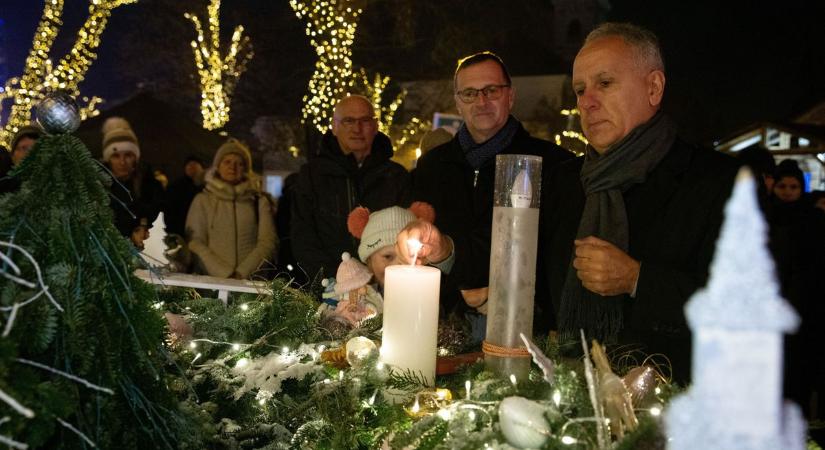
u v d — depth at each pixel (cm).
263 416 117
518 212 108
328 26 1064
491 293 111
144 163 429
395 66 1595
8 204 82
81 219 84
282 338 142
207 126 1152
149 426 90
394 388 112
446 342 148
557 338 135
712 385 49
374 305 169
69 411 74
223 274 357
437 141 363
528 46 2027
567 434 84
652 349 151
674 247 157
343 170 306
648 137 163
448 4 1399
